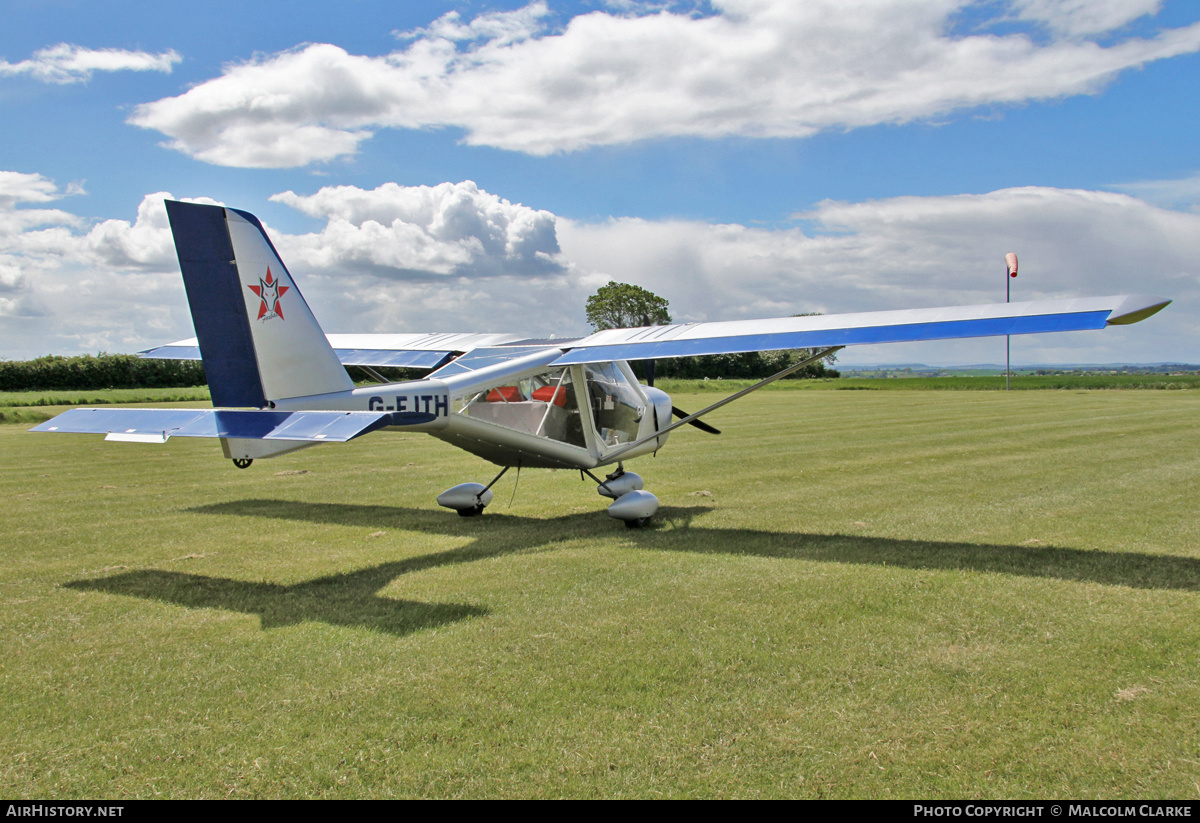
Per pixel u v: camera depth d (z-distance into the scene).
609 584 5.11
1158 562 5.58
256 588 5.14
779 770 2.80
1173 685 3.45
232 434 5.05
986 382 53.72
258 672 3.71
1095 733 3.03
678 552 6.04
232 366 5.60
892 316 6.14
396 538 6.72
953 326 5.67
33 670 3.77
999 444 13.59
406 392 6.28
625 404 8.21
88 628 4.38
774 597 4.77
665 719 3.19
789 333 6.48
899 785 2.69
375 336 9.20
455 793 2.67
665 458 12.21
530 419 7.21
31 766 2.89
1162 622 4.27
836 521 7.22
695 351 6.71
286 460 12.83
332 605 4.74
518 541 6.56
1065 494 8.51
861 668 3.67
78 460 12.99
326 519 7.65
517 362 7.07
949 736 3.02
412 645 4.04
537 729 3.11
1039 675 3.57
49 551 6.27
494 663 3.78
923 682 3.51
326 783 2.75
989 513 7.49
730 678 3.57
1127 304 4.95
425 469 11.50
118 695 3.48
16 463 12.56
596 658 3.82
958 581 5.11
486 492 7.82
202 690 3.52
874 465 11.11
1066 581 5.09
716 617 4.41
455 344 8.48
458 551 6.19
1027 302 5.59
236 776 2.80
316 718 3.23
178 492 9.38
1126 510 7.58
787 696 3.38
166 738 3.08
